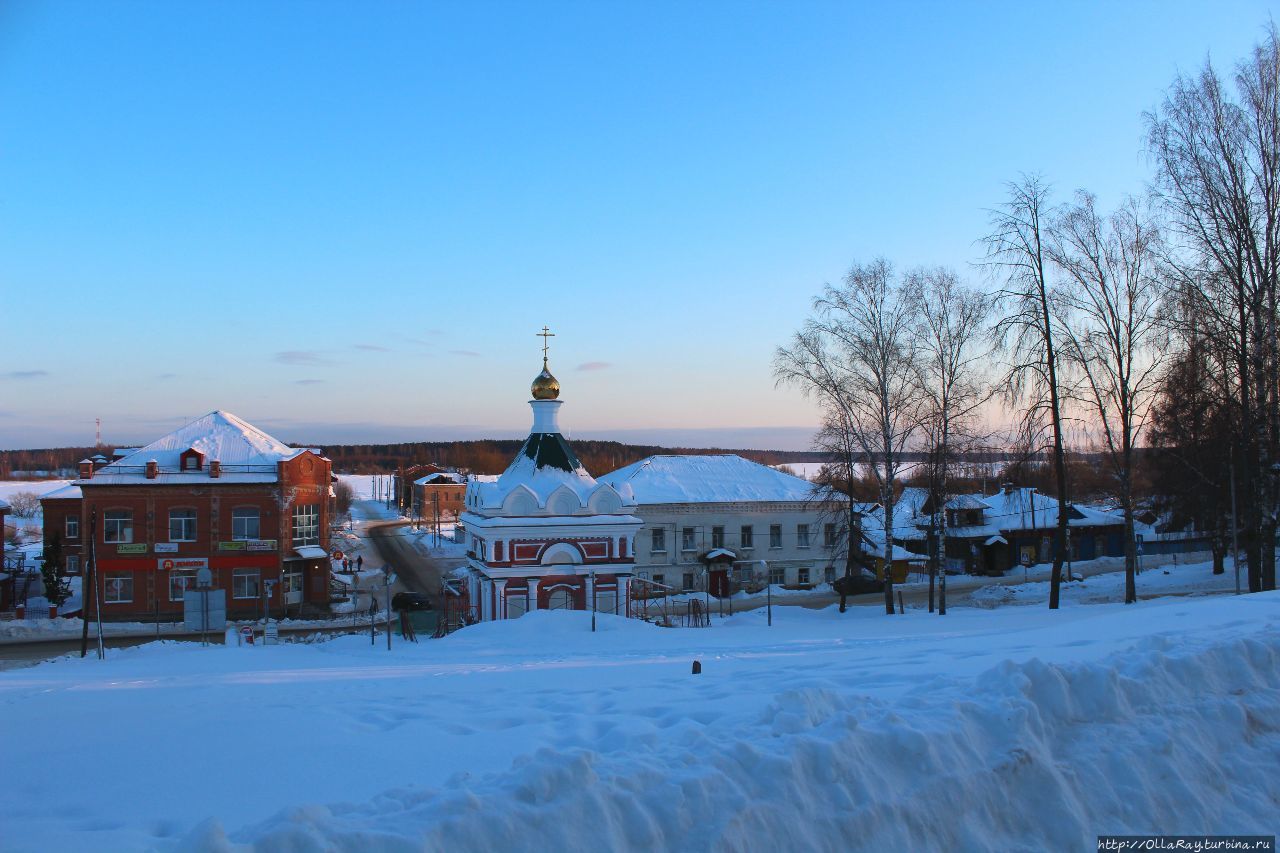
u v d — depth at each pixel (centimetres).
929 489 3838
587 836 609
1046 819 767
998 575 6366
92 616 4556
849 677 1104
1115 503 7475
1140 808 804
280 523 4834
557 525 3825
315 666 2208
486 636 2930
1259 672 1037
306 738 891
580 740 826
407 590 5581
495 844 586
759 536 5647
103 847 563
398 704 1133
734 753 712
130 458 4828
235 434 5062
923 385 3769
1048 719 863
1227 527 4484
